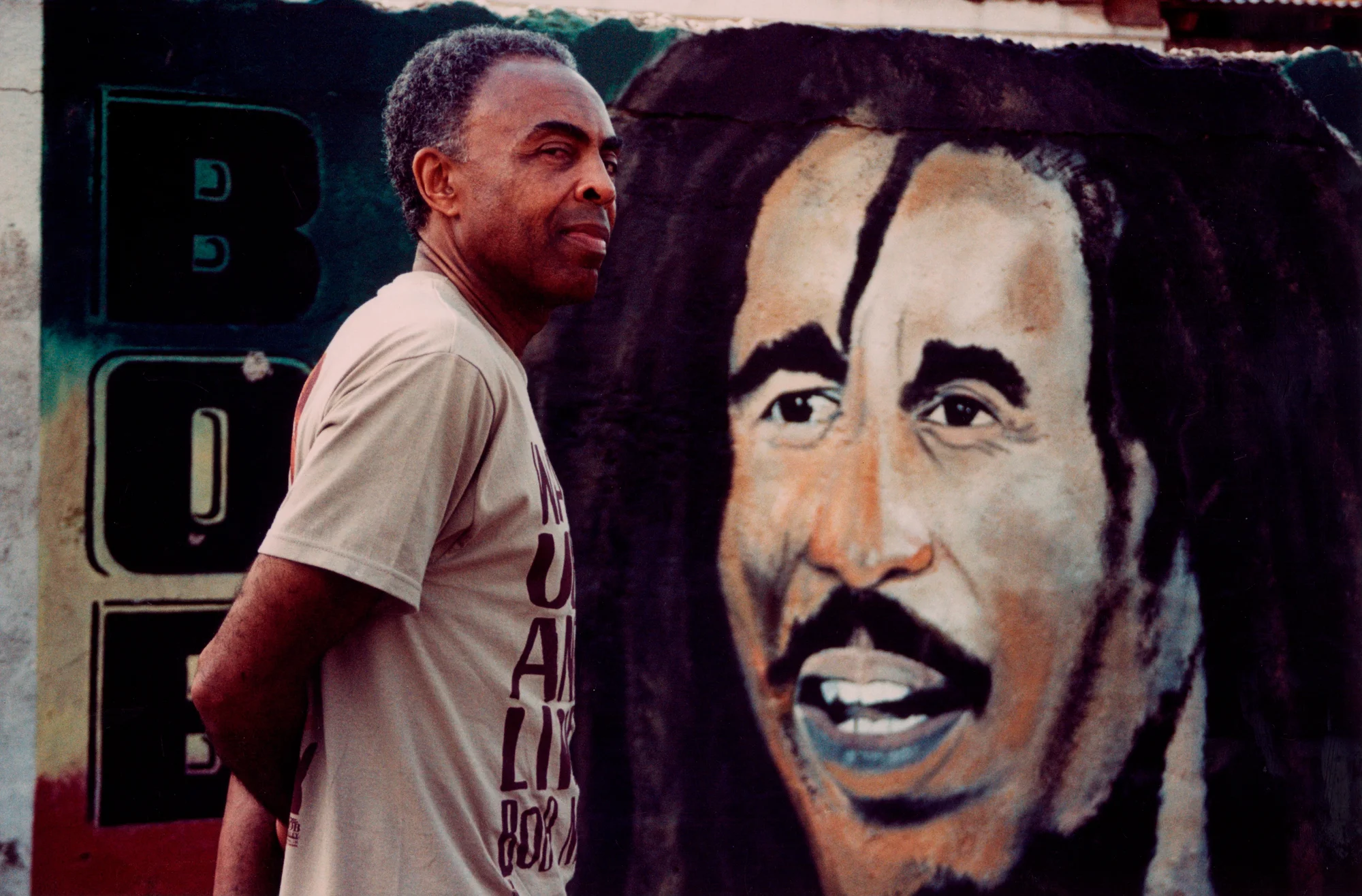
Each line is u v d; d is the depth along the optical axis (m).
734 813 3.01
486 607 1.20
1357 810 3.22
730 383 3.05
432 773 1.16
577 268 1.33
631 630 2.99
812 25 3.11
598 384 3.00
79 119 2.77
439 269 1.35
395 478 1.10
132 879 2.73
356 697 1.16
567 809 1.31
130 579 2.76
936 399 3.12
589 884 2.93
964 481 3.12
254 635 1.09
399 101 1.40
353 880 1.13
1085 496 3.17
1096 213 3.20
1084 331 3.19
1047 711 3.13
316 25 2.88
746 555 3.04
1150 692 3.17
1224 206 3.27
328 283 2.88
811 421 3.08
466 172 1.32
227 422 2.82
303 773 1.17
